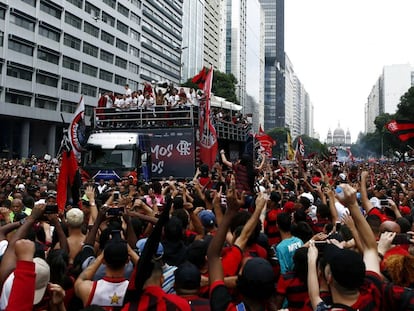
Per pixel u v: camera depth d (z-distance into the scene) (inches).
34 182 658.2
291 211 331.6
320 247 172.2
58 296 141.5
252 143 980.6
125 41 3176.7
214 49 5467.5
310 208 371.9
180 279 146.8
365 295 125.8
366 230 144.2
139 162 725.9
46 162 1457.9
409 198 510.6
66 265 176.6
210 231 249.4
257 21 7091.5
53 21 2404.0
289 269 217.9
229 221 131.1
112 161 721.0
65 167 335.0
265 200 178.9
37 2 2276.1
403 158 3107.8
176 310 130.5
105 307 151.6
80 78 2667.3
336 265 123.3
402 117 2751.0
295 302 176.1
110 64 2992.1
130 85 3282.5
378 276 134.7
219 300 121.7
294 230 241.3
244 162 317.4
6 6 2097.7
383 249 166.9
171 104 797.9
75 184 338.6
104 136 746.2
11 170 961.5
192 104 772.0
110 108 837.2
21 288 115.4
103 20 2886.3
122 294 152.4
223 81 3164.4
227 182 340.2
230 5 5954.7
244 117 1121.4
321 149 6397.6
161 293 134.6
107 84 2962.6
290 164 1344.7
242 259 173.0
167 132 753.6
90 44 2753.4
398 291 129.6
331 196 299.0
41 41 2332.7
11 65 2153.1
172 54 4072.3
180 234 199.3
